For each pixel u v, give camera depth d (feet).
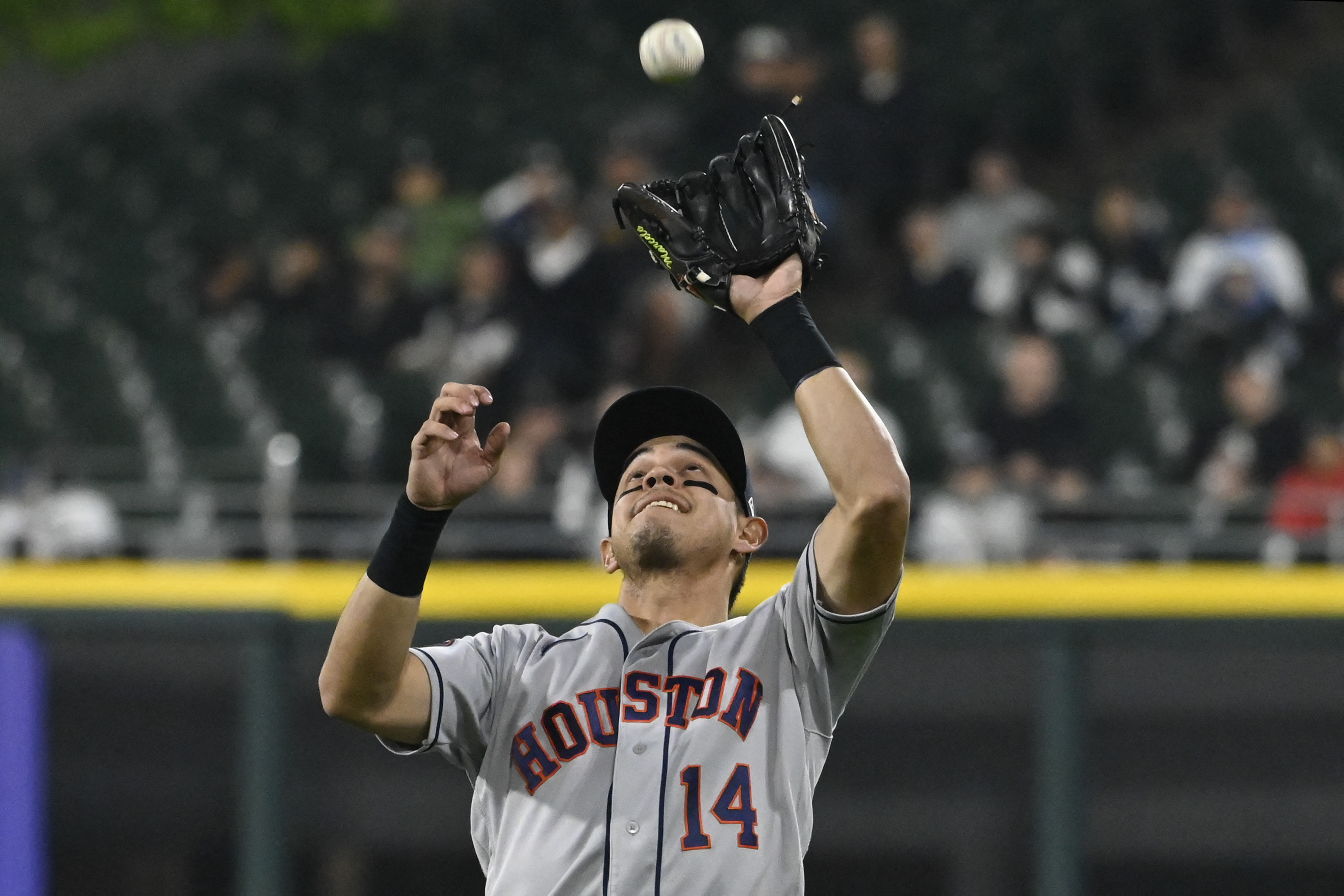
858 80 120.26
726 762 31.68
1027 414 86.79
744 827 31.09
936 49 151.02
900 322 108.58
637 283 104.27
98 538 82.28
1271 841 64.49
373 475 100.89
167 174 150.10
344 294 112.16
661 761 31.73
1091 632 64.95
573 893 31.24
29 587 66.18
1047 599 65.10
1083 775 64.75
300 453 101.86
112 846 66.13
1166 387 101.45
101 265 137.80
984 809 65.16
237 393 110.52
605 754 32.27
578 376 99.91
